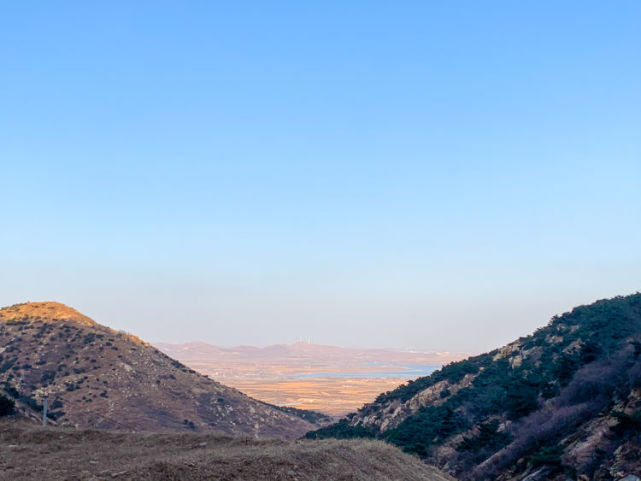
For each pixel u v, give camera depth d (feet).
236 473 57.36
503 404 178.09
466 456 150.30
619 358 140.97
